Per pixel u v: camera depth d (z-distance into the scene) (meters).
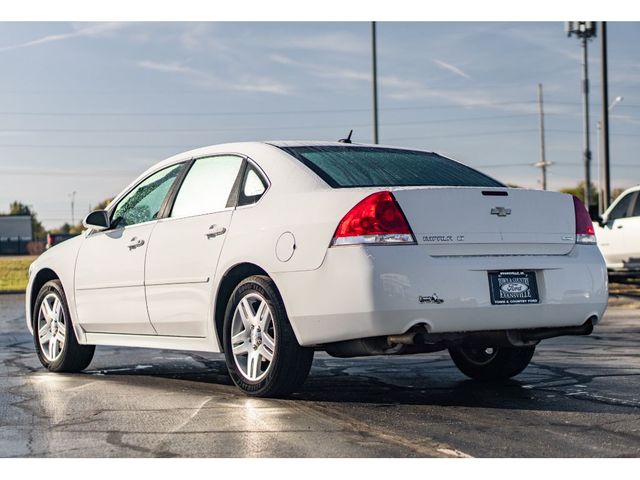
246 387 5.84
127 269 6.80
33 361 8.31
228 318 5.93
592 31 38.78
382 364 7.57
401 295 5.10
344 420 5.07
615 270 16.34
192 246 6.23
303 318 5.41
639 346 8.58
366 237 5.18
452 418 5.10
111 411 5.49
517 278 5.42
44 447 4.55
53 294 7.57
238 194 6.07
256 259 5.68
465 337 5.40
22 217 92.94
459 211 5.32
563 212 5.71
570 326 5.66
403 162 6.18
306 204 5.54
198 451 4.40
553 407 5.39
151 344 6.71
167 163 6.92
